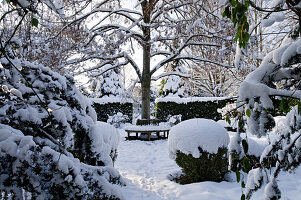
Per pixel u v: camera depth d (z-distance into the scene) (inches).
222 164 199.9
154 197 180.7
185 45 417.4
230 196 170.2
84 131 108.6
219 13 357.1
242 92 60.4
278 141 72.1
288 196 168.6
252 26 73.7
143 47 435.5
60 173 68.5
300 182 193.5
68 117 94.7
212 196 169.3
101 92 765.3
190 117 629.0
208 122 210.1
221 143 197.9
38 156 70.4
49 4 60.6
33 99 91.7
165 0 357.1
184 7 383.9
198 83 692.7
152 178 229.5
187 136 200.7
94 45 394.3
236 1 44.4
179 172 242.5
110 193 79.1
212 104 609.9
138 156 329.7
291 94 57.7
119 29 415.8
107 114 671.1
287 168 72.7
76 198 70.1
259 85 59.2
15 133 78.7
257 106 63.3
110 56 420.2
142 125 467.8
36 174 70.1
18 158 68.6
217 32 365.7
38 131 90.7
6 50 88.8
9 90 90.7
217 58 439.5
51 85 94.4
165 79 756.6
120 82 774.5
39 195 69.3
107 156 120.1
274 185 67.7
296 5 55.0
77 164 83.0
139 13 442.6
